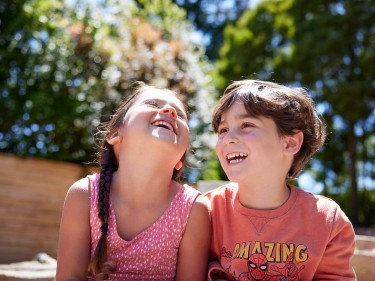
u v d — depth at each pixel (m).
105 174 1.92
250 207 1.90
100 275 1.77
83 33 6.76
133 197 1.89
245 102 1.86
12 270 2.76
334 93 11.93
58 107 6.24
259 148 1.82
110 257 1.87
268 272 1.82
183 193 1.97
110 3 7.73
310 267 1.82
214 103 7.69
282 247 1.82
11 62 6.27
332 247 1.84
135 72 6.95
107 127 2.14
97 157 2.31
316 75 12.43
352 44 12.34
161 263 1.89
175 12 9.17
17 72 6.26
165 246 1.89
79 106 6.28
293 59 12.51
